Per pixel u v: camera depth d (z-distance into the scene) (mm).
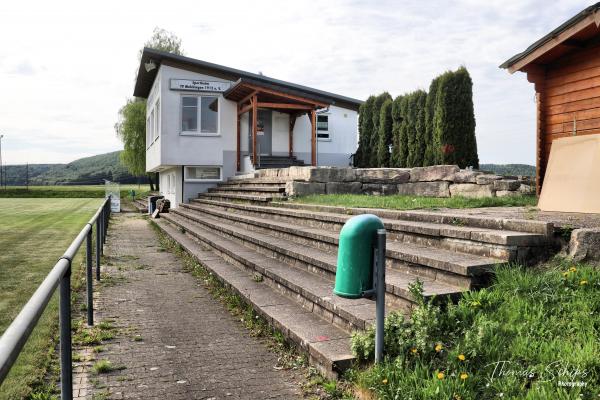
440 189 11359
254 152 18688
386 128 18797
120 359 4434
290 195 11844
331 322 4758
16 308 5961
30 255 10523
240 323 5586
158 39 39062
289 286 5840
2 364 1435
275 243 7832
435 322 3609
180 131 20438
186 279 8258
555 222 5020
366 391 3357
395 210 7406
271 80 21406
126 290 7348
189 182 20891
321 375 3908
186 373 4109
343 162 23016
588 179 6465
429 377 3182
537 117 8727
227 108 20922
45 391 3680
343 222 7289
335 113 22812
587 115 7852
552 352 3084
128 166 40625
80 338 4969
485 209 7512
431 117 15242
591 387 2740
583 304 3602
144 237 14805
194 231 12422
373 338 3740
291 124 21891
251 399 3604
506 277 4137
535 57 8094
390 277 4848
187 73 20422
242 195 14086
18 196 52188
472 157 13633
